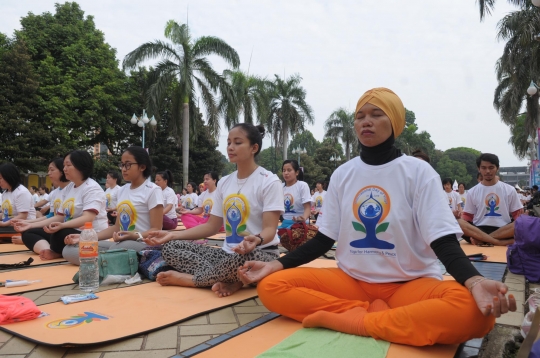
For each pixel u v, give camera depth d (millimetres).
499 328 2811
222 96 21547
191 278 3771
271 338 2465
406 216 2557
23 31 23750
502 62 21172
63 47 24156
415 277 2570
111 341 2404
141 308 3090
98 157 27250
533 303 2420
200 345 2381
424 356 2168
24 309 2762
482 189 6609
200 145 30312
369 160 2713
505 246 6238
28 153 21297
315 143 57906
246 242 3090
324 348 2213
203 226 4074
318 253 2883
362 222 2668
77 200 5207
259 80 24594
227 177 4062
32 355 2268
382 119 2604
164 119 27219
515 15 18891
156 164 27859
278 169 45469
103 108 24688
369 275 2666
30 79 21703
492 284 2014
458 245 2346
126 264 4090
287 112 27562
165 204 8398
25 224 5508
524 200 19031
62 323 2711
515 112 22609
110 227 4992
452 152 77188
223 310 3119
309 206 7230
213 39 20422
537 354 1916
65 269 4582
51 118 22312
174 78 20766
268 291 2693
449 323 2133
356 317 2424
